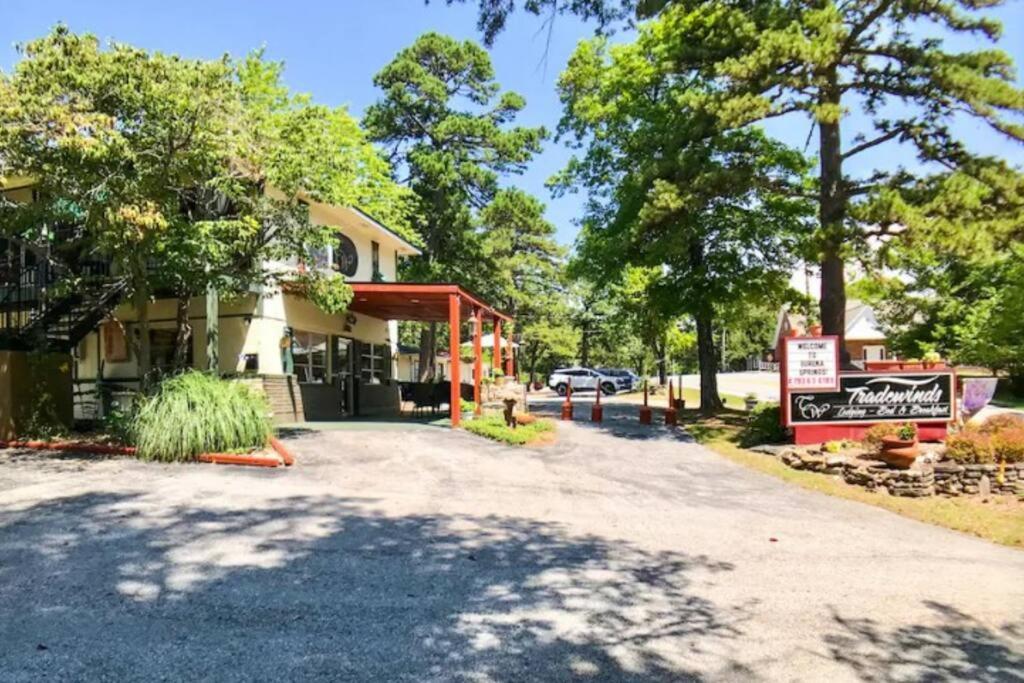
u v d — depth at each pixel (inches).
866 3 515.5
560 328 1678.2
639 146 747.4
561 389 1542.8
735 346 2832.2
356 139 1040.8
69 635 154.3
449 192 1189.1
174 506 275.9
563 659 152.9
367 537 243.3
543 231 1376.7
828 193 565.0
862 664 159.2
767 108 512.7
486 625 170.1
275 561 211.8
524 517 287.7
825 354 497.7
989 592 216.7
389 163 1195.9
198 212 489.4
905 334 1298.0
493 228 1243.2
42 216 399.9
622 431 643.5
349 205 674.8
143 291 440.5
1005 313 1004.6
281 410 607.5
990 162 490.6
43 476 336.2
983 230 455.8
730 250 776.9
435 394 743.1
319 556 218.8
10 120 353.1
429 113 1157.7
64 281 450.3
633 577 213.9
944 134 522.3
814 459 435.8
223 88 402.9
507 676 143.1
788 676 151.0
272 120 486.9
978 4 479.2
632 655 157.2
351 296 515.8
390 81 1151.6
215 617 167.6
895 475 378.0
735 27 536.1
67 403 511.8
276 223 474.9
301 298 644.7
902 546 272.5
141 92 373.7
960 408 573.9
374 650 152.9
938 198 469.1
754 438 554.6
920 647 170.7
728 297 772.6
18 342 506.6
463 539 247.1
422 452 441.7
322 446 450.6
